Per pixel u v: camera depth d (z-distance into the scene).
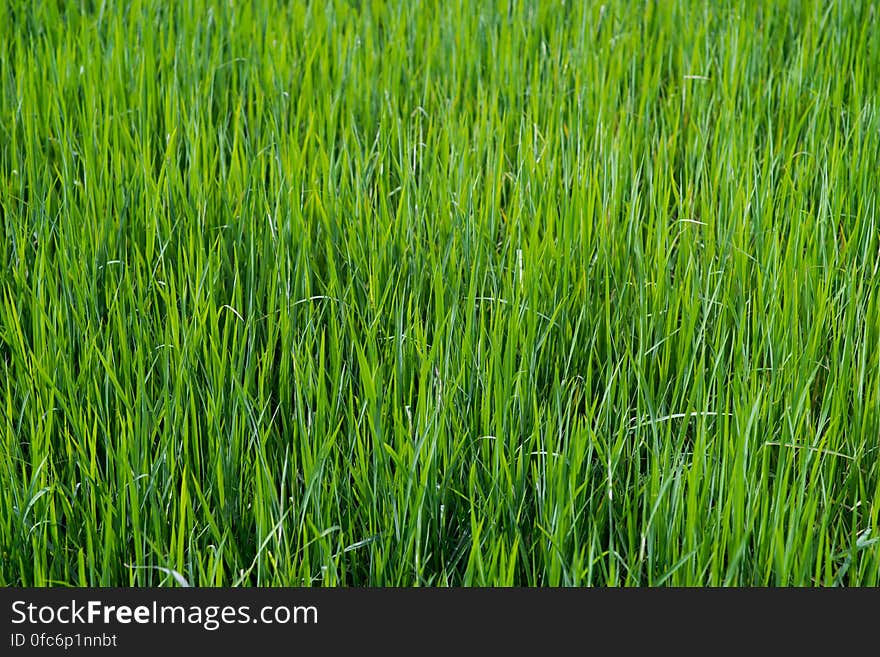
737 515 1.86
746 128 3.01
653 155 3.00
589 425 1.97
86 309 2.35
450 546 2.02
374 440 1.96
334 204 2.63
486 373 2.13
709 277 2.36
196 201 2.64
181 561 1.89
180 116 3.10
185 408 2.09
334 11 3.71
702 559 1.88
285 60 3.38
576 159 2.83
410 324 2.25
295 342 2.31
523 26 3.61
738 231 2.57
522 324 2.26
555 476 1.94
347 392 2.21
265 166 2.85
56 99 3.09
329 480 2.04
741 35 3.41
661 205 2.55
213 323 2.22
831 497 2.04
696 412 2.02
